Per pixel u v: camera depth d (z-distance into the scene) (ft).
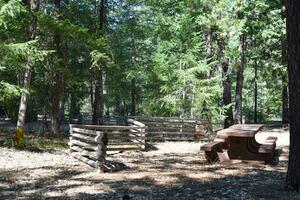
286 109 107.24
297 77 29.99
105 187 35.35
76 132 51.72
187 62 82.48
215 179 37.63
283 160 48.34
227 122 88.84
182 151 58.75
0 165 44.83
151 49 120.98
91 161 44.73
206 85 82.33
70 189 34.86
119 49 102.37
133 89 128.26
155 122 73.51
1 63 51.47
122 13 106.52
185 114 88.53
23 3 56.49
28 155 51.47
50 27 60.08
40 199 31.73
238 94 92.48
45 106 80.94
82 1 83.71
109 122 85.30
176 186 35.14
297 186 30.66
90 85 104.68
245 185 34.01
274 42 92.07
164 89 87.35
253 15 85.51
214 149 46.80
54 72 69.46
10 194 33.42
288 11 29.89
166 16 90.89
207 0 81.97
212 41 89.76
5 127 89.81
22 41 58.49
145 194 32.37
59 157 51.26
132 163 47.44
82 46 75.51
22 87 57.36
